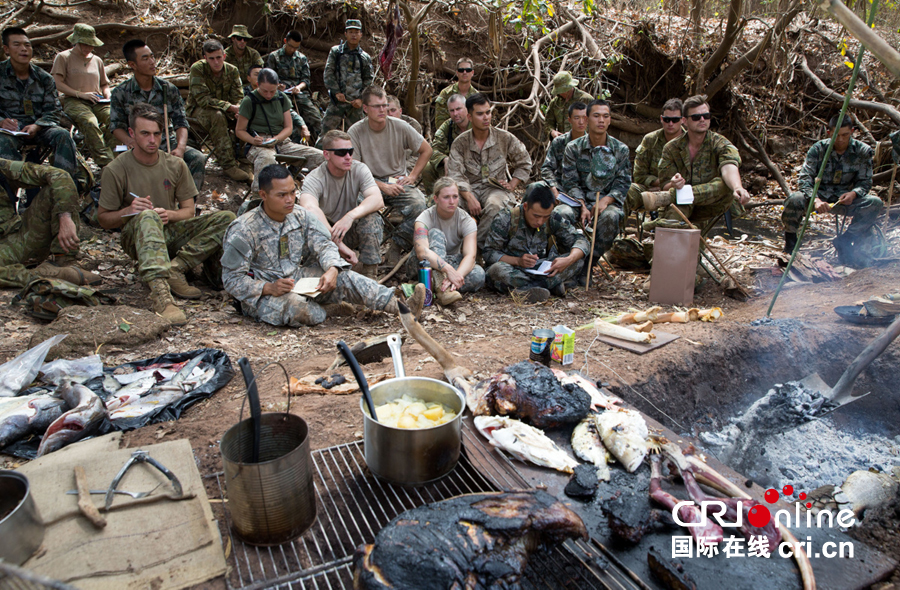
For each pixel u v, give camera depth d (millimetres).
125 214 4590
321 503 2186
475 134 6051
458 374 2920
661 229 4953
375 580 1597
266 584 1792
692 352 3713
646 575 1844
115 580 1735
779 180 10109
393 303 4531
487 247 5398
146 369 3352
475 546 1652
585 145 5668
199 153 6621
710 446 3379
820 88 10234
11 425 2617
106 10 8531
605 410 2723
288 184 4270
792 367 4117
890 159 9312
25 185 4879
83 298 4199
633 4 10875
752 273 5883
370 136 5879
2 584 1504
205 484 2285
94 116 6422
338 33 9344
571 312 4855
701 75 9820
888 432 3799
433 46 9594
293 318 4293
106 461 2221
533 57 9570
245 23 8992
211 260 5012
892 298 4387
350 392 3072
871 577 1895
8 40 5559
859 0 9344
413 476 2143
